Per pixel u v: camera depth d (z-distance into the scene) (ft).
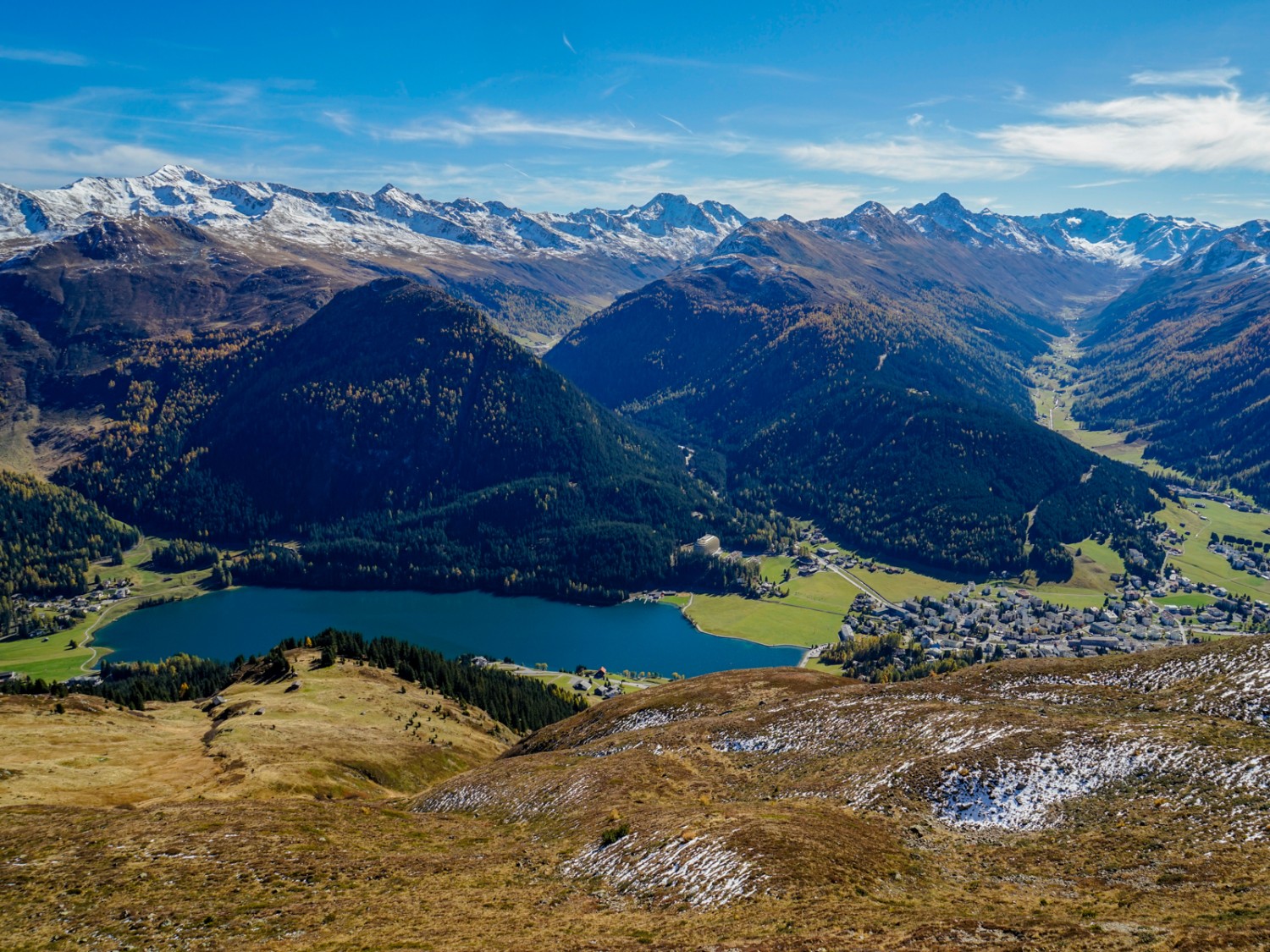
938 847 183.93
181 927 153.38
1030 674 312.50
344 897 169.89
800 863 160.35
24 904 164.96
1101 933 124.57
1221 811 176.55
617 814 214.48
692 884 161.68
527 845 214.28
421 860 198.80
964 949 120.26
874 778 224.74
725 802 236.84
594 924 148.15
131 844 200.75
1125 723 230.68
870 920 135.33
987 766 216.13
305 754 361.30
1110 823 183.42
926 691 318.45
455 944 139.44
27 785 279.08
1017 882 161.68
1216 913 131.95
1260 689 241.14
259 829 214.28
